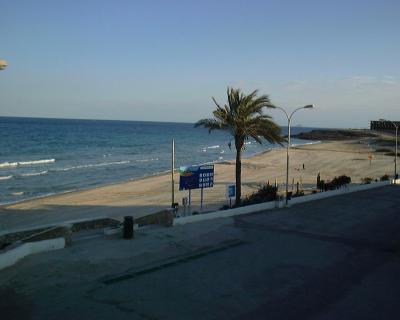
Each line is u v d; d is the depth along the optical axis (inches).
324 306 485.1
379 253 724.0
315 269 620.7
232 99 1158.3
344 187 1546.5
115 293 497.7
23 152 3469.5
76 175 2268.7
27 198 1598.2
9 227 1086.4
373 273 612.1
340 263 656.4
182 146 4790.8
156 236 763.4
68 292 494.0
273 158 3179.1
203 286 532.7
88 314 438.6
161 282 540.7
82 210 1323.8
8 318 424.8
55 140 4909.0
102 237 743.1
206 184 1069.8
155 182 1948.8
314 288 541.6
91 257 624.1
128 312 447.2
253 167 2576.3
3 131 5979.3
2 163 2672.2
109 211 1306.6
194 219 900.0
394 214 1090.1
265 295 511.8
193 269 597.0
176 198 1526.8
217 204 1369.3
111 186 1846.7
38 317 428.5
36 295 482.6
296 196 1289.4
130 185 1866.4
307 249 729.0
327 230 882.8
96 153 3595.0
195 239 757.9
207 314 450.3
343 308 481.1
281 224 917.8
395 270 629.3
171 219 852.6
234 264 628.4
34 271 555.2
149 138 6171.3
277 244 753.6
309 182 1977.1
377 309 481.7
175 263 620.4
